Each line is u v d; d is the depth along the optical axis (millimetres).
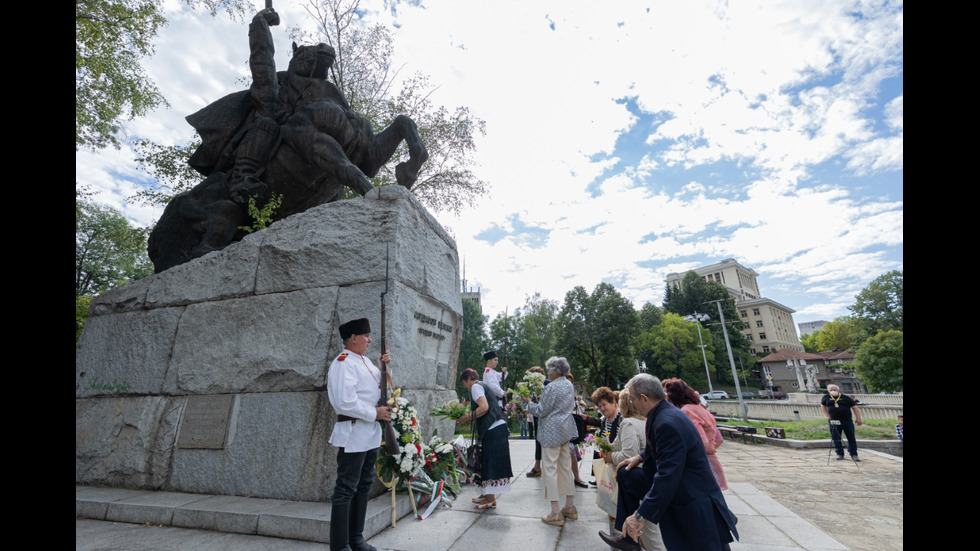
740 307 108312
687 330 61906
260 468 4895
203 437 5234
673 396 5594
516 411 11609
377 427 3672
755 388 74875
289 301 5527
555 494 4414
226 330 5707
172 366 5805
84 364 6316
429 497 4863
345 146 7676
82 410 6020
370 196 5887
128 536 4082
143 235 13828
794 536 4355
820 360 71000
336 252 5543
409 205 5883
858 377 43562
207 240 7109
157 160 13039
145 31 11430
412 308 5617
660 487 2889
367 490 3648
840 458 11227
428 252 6277
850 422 11016
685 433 3029
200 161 8375
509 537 4066
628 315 53469
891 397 23562
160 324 6090
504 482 4809
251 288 5781
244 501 4633
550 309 59938
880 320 59312
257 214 6949
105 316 6508
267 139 7484
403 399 4684
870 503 6855
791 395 49969
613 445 4152
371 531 4031
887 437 13500
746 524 4777
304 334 5297
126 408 5801
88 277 29594
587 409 11938
